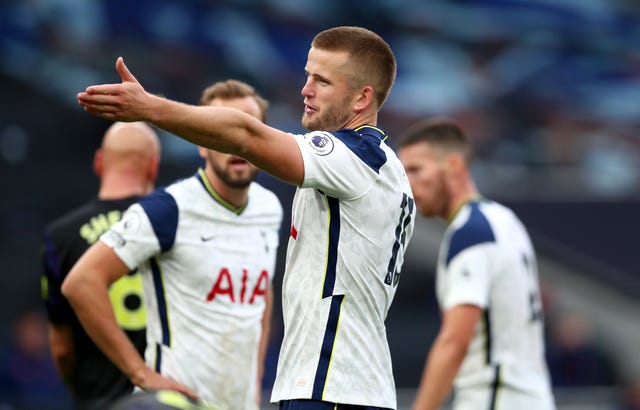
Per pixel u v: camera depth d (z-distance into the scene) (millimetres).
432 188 20578
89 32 48938
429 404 19078
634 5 57469
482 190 40969
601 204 40562
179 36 50094
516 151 52375
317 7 53250
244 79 50375
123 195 18734
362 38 13180
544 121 54625
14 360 36812
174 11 50156
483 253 19625
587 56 56375
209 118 11695
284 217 39750
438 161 20531
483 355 19719
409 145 20719
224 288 16547
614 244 40375
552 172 51250
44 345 37438
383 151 12969
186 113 11602
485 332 19719
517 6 56438
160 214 16125
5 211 44906
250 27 51438
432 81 54188
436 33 55219
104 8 49219
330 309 12688
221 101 16984
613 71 56281
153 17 49719
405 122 53000
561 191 44062
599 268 40188
